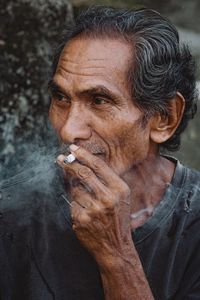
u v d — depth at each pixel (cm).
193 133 534
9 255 213
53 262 211
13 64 433
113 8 211
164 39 208
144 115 206
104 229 193
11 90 432
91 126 200
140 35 204
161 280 213
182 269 215
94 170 192
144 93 204
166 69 209
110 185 192
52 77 217
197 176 223
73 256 211
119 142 203
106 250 195
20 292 214
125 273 197
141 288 198
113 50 201
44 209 212
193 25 700
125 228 195
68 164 192
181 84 218
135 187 211
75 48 202
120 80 200
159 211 212
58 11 442
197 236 215
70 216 210
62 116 205
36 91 436
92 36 202
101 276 202
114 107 200
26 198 214
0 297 214
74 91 199
